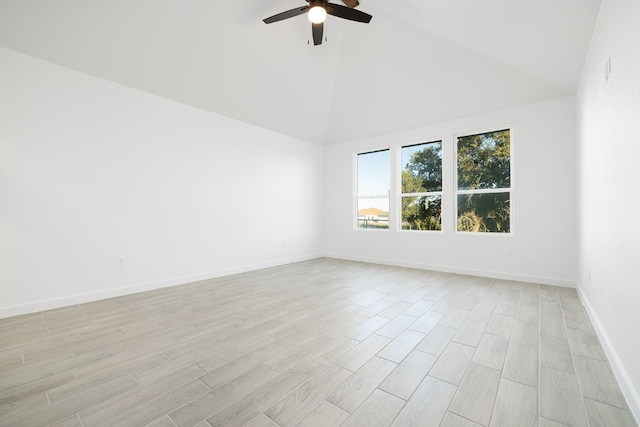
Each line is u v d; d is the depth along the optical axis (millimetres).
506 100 4059
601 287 2242
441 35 3334
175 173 4031
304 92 4828
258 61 3957
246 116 4832
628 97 1565
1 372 1813
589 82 2664
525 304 3074
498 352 2035
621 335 1688
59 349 2119
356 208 6141
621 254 1711
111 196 3449
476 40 3186
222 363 1912
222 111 4527
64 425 1355
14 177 2826
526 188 4039
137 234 3662
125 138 3562
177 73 3689
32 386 1665
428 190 5148
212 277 4430
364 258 5879
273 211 5422
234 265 4746
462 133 4625
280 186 5566
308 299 3309
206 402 1511
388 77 4410
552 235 3867
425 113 4766
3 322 2641
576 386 1629
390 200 5496
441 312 2855
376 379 1713
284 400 1521
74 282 3174
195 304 3150
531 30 2652
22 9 2588
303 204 6039
